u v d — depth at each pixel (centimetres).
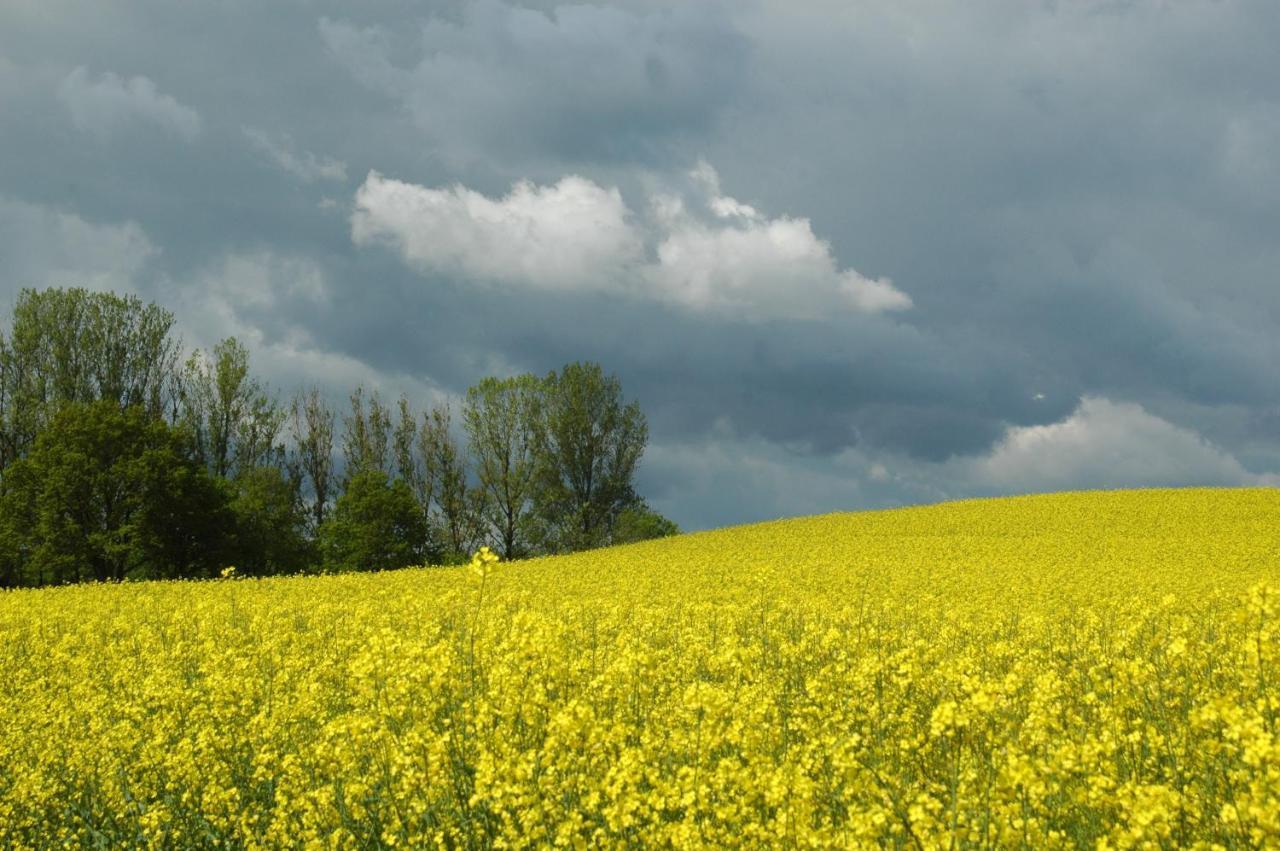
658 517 7481
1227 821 493
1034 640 1253
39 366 5362
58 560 4419
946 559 3316
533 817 563
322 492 6488
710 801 586
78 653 1422
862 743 695
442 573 2955
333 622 1597
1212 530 4241
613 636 1367
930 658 982
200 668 1177
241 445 6078
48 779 841
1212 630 1179
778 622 1455
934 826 508
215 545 4984
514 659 716
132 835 773
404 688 671
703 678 1045
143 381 5716
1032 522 4862
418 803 636
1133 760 645
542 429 6581
